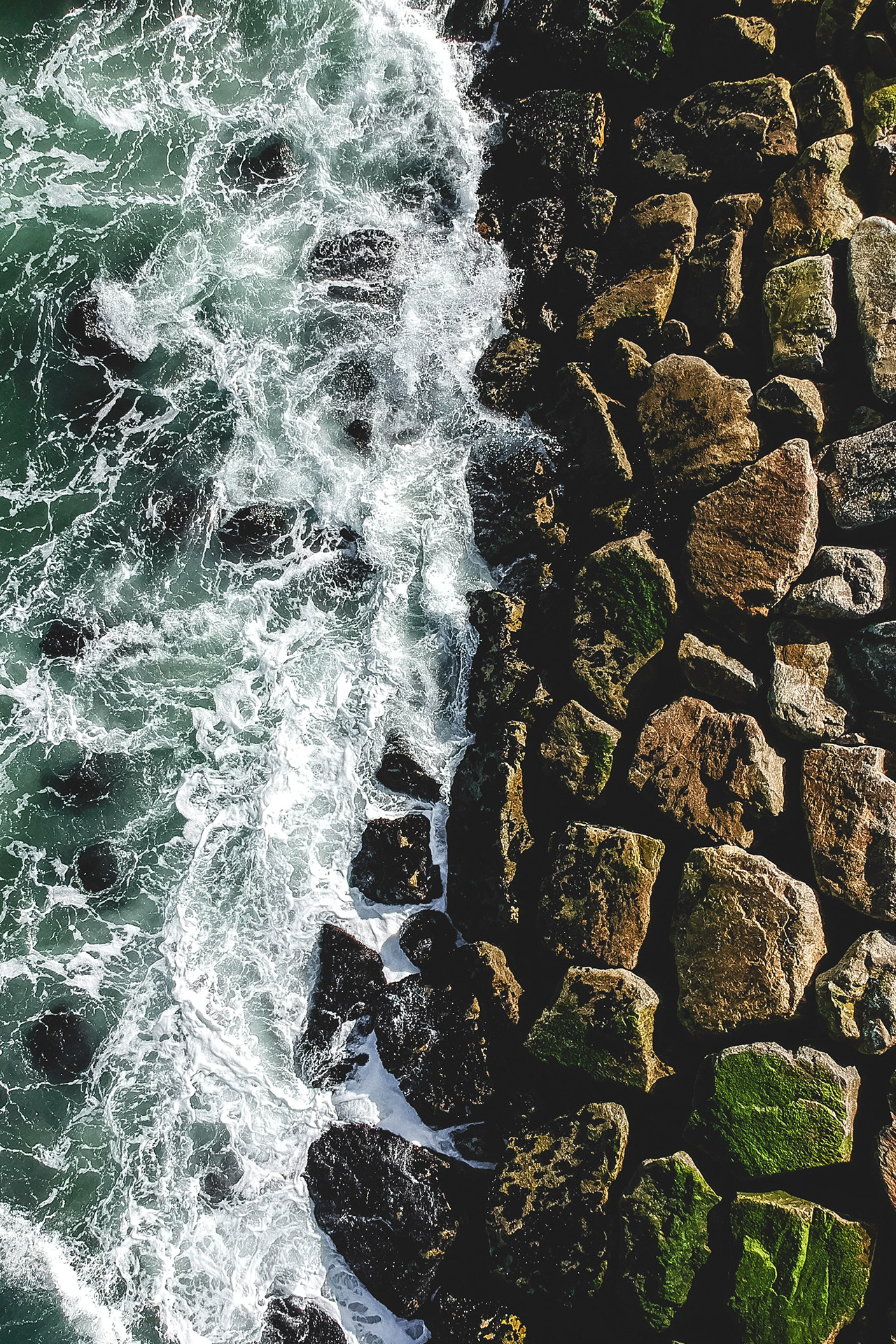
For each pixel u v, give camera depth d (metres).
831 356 7.87
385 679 8.98
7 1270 8.23
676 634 7.79
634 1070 7.00
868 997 6.47
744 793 7.16
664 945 7.28
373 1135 7.85
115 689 9.42
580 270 9.24
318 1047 8.20
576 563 8.50
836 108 8.38
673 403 8.23
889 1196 6.24
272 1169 8.08
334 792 8.80
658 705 7.77
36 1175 8.45
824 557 7.41
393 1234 7.55
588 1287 6.86
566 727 7.84
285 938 8.52
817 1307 6.20
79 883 9.04
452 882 8.27
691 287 8.63
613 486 8.38
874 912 6.73
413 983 8.08
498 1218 7.16
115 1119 8.45
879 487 7.35
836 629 7.35
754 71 8.95
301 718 9.05
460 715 8.78
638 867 7.32
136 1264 8.16
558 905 7.52
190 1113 8.34
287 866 8.68
